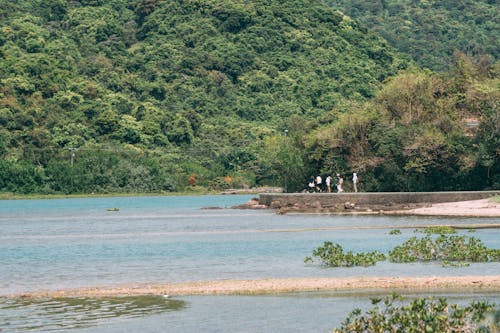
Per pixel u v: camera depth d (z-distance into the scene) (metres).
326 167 154.25
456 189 139.88
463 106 152.50
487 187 138.00
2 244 83.81
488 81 165.25
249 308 44.88
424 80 156.25
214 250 73.19
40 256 71.62
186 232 94.88
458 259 61.00
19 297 49.09
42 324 41.78
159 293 49.62
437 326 35.66
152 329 40.72
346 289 49.19
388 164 144.12
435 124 144.88
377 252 65.94
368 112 157.25
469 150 138.00
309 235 85.44
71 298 48.53
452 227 89.44
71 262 66.69
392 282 50.47
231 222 109.69
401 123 149.00
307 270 57.84
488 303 42.75
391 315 38.34
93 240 87.25
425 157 139.50
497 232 82.75
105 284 53.97
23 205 188.75
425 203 122.38
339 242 76.69
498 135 135.62
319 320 41.91
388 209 120.62
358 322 37.03
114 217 132.88
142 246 78.81
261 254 69.00
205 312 44.12
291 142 176.38
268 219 112.94
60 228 108.12
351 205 123.69
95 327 41.19
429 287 49.00
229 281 53.06
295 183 165.88
